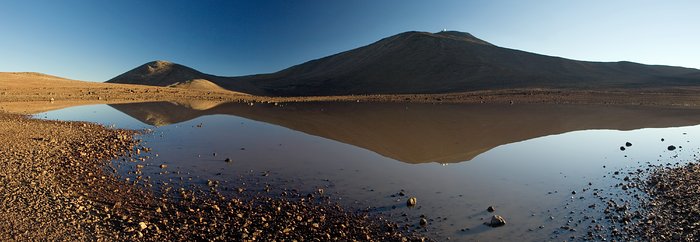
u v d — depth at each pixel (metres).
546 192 10.13
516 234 7.72
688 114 27.08
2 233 7.20
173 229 7.74
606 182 10.83
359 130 20.88
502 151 15.18
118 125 21.89
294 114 29.77
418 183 10.95
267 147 15.99
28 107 31.98
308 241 7.39
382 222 8.30
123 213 8.53
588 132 19.69
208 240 7.31
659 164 12.56
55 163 12.23
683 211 8.26
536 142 17.08
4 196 9.05
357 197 9.80
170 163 13.08
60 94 43.84
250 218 8.41
